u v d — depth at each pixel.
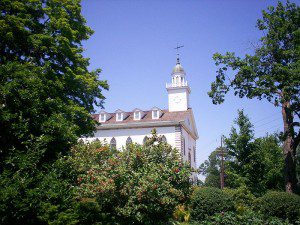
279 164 30.66
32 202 8.20
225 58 22.91
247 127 27.77
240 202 22.12
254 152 26.70
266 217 16.23
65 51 18.66
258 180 26.64
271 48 22.09
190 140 51.00
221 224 15.15
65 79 18.59
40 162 10.25
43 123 10.50
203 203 16.31
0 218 7.90
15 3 17.03
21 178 8.45
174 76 52.03
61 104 12.84
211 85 23.86
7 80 10.96
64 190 9.20
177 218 15.92
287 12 22.36
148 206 10.39
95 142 15.32
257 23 23.53
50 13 19.27
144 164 11.56
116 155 12.14
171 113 47.06
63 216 8.56
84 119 18.83
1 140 9.90
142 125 44.06
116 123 45.12
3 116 9.65
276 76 20.80
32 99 10.76
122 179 10.21
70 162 10.67
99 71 22.48
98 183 10.01
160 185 10.65
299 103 20.27
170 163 11.99
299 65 19.20
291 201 16.14
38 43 17.02
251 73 21.73
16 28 16.39
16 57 16.36
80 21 21.73
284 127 22.84
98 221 10.45
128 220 10.61
